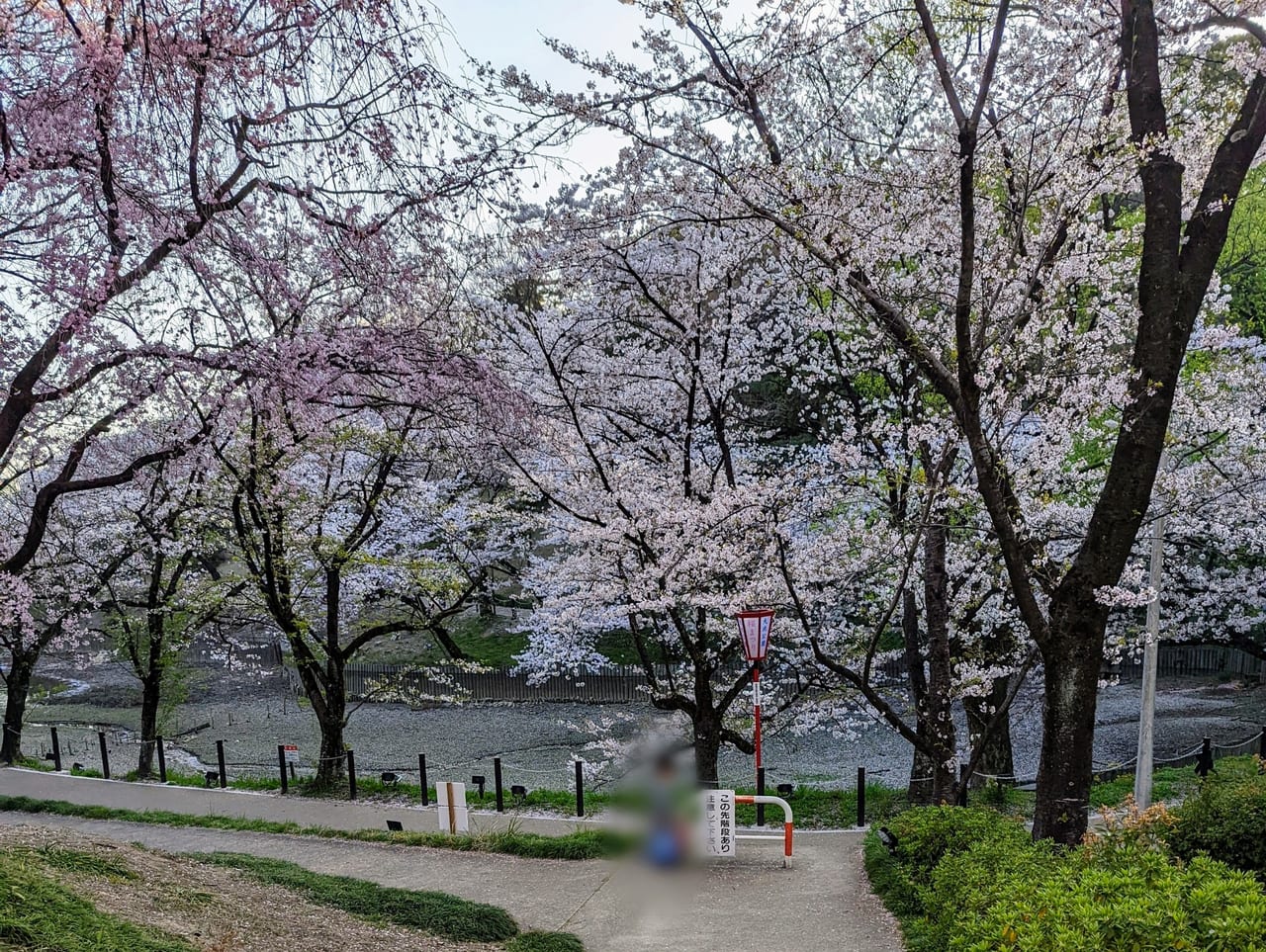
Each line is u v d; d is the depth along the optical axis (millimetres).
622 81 8312
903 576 8492
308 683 13734
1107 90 8008
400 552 16828
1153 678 10258
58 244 5809
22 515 14078
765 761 17938
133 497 14680
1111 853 5105
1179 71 8742
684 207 8914
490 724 22141
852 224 8156
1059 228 7949
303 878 7637
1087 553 6410
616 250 9641
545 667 21328
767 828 10594
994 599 12625
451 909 7008
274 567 13445
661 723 14664
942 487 8867
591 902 7703
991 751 13070
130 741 20297
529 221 8984
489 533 16094
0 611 9484
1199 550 15109
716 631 12383
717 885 8195
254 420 8805
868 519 12805
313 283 7160
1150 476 6277
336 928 6215
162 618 15523
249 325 6621
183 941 4785
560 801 12109
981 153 8711
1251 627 18938
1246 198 15359
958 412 6773
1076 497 11703
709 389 12172
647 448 12789
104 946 4172
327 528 14844
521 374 11734
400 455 12586
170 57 5230
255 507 12469
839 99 10078
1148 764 10227
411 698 20203
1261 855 5602
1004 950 3785
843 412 14438
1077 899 3848
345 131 5879
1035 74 8750
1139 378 6340
